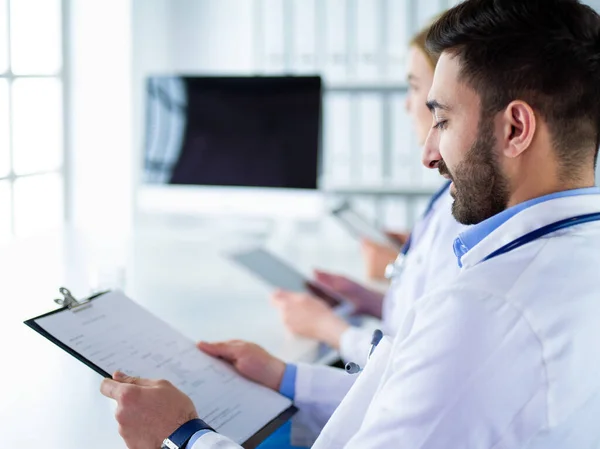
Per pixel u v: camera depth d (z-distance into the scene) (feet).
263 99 7.98
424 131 5.46
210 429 3.08
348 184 8.55
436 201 5.27
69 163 8.75
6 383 3.95
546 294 2.54
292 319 5.18
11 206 7.75
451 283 2.66
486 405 2.50
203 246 8.04
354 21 9.97
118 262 6.96
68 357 4.40
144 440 3.06
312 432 4.05
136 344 3.73
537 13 2.66
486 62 2.69
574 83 2.65
